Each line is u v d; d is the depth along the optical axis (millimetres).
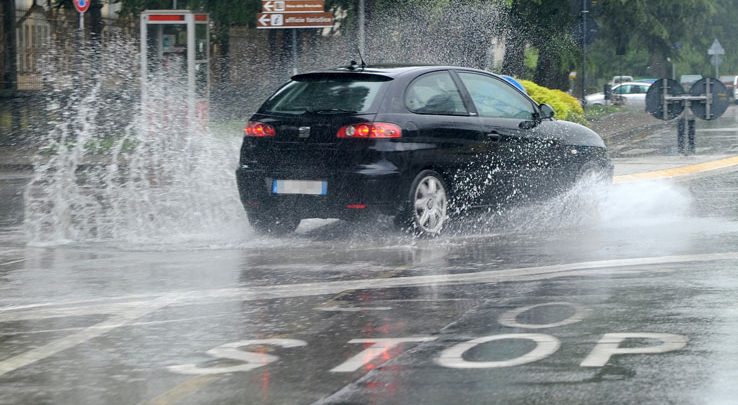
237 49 89938
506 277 25812
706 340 18875
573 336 19453
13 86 79375
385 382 16734
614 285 24281
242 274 26891
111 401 16156
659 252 28984
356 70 33219
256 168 33094
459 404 15477
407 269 27281
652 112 60562
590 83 192875
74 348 19578
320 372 17469
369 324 20953
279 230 34156
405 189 32000
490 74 35719
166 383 17078
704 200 41750
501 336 19625
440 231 33031
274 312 22281
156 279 26344
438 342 19297
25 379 17531
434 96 33469
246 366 17984
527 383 16453
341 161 31922
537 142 35688
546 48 108000
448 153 33094
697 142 75438
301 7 75312
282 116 32906
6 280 26562
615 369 17109
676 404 15180
